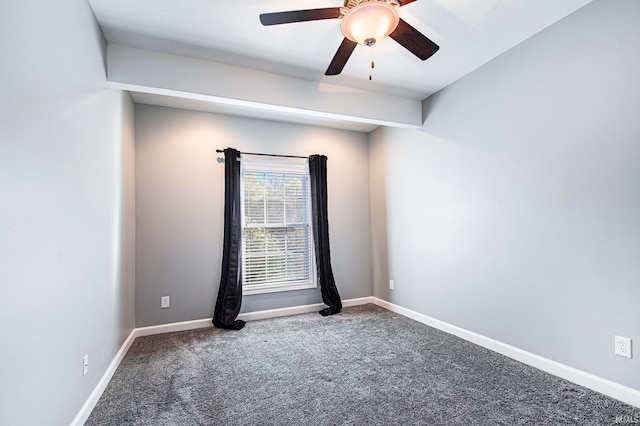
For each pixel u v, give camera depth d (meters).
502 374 2.21
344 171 4.29
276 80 2.82
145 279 3.20
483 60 2.65
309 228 4.05
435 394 1.98
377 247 4.25
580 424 1.65
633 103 1.79
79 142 1.72
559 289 2.15
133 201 3.12
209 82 2.57
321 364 2.44
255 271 3.73
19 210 1.15
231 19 2.05
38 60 1.28
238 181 3.58
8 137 1.08
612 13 1.88
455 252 3.03
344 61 2.10
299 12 1.64
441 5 1.96
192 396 2.00
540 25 2.20
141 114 3.29
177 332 3.24
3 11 1.05
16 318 1.13
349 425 1.69
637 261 1.78
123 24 2.08
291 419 1.75
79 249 1.71
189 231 3.41
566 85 2.11
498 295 2.60
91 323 1.88
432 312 3.33
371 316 3.72
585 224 2.01
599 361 1.94
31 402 1.22
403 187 3.76
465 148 2.91
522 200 2.40
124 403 1.92
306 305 3.93
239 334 3.15
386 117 3.29
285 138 3.95
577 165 2.05
